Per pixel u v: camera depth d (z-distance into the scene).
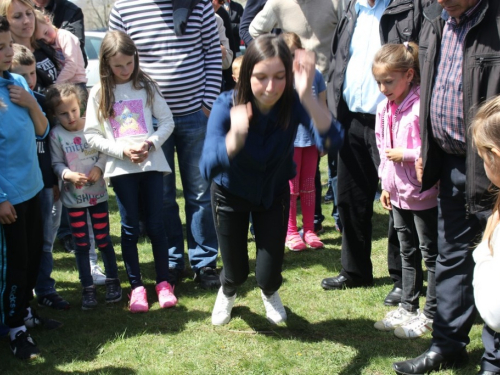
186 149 4.21
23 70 3.71
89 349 3.42
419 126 3.10
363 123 3.87
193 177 4.23
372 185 3.98
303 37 4.86
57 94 3.84
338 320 3.66
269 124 2.89
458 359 3.04
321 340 3.44
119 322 3.75
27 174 3.29
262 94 2.68
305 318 3.70
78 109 3.90
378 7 3.76
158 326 3.68
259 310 3.84
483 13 2.64
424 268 4.40
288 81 2.74
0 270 3.26
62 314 3.89
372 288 4.10
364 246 4.05
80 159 3.94
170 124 3.94
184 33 4.05
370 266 4.13
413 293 3.53
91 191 3.95
